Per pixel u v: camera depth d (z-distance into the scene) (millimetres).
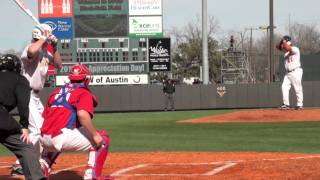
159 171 12336
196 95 48469
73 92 9906
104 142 10195
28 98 9531
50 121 9898
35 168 9625
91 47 46344
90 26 46125
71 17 45938
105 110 47000
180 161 14211
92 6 45969
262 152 16781
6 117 9445
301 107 27766
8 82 9523
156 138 22391
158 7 46250
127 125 28875
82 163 14023
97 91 46906
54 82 46500
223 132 24000
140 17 46375
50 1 45688
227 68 71062
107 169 12789
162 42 46656
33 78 11648
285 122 26625
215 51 91500
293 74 26609
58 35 45906
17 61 9805
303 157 14312
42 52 11812
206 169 12469
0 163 14500
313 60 51688
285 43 25438
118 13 46250
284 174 11594
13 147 9617
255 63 109250
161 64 46844
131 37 46500
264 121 27281
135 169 12719
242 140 21125
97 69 46656
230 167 12656
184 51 93625
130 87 47156
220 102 48656
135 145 20094
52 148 9977
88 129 9711
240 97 48750
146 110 47219
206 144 20078
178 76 92688
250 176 11438
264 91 48781
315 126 24984
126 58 46750
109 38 46406
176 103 48375
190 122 29141
